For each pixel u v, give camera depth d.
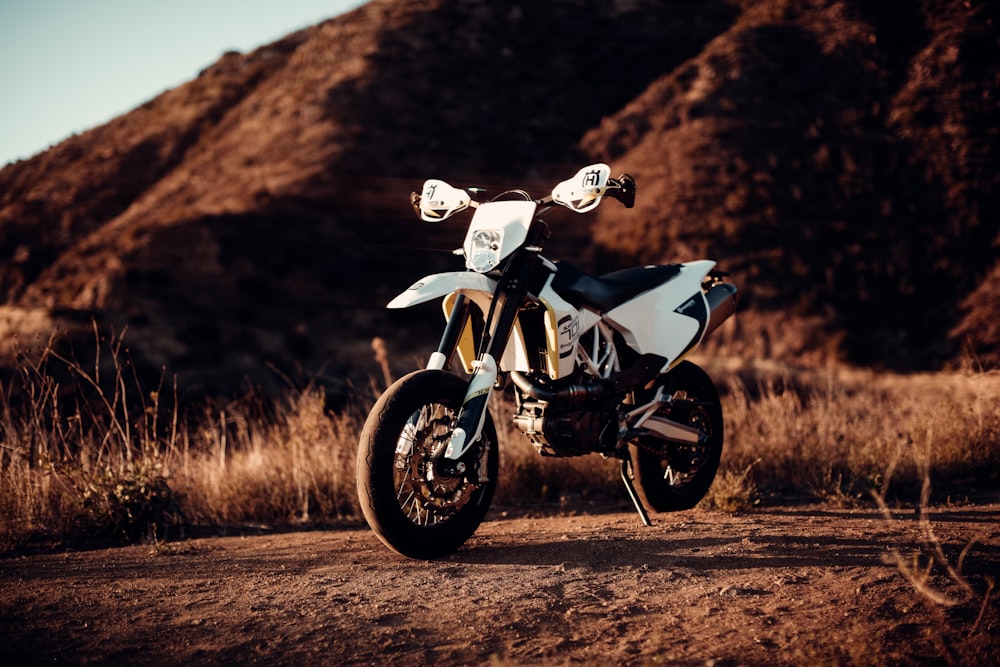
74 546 5.29
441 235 36.94
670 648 2.79
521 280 4.08
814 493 5.95
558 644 2.85
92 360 25.72
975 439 6.61
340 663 2.75
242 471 6.40
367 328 31.02
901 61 39.66
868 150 35.44
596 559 3.87
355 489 6.34
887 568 3.55
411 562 3.94
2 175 49.44
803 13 45.28
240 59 58.38
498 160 42.53
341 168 40.97
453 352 4.04
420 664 2.73
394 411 3.74
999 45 38.59
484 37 51.72
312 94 47.38
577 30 52.50
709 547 4.01
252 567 4.00
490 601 3.28
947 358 26.20
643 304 4.64
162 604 3.39
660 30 50.62
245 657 2.82
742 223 33.53
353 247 35.12
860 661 2.62
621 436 4.45
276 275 32.62
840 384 24.28
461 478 3.93
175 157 49.03
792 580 3.44
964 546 3.90
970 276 29.70
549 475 6.64
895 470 6.11
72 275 35.28
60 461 5.75
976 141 34.28
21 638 3.02
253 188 40.41
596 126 43.78
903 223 32.19
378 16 54.62
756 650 2.75
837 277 30.64
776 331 28.80
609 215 36.56
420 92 47.12
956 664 2.61
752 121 38.69
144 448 6.11
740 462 6.55
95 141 52.88
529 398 4.26
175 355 27.12
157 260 32.31
